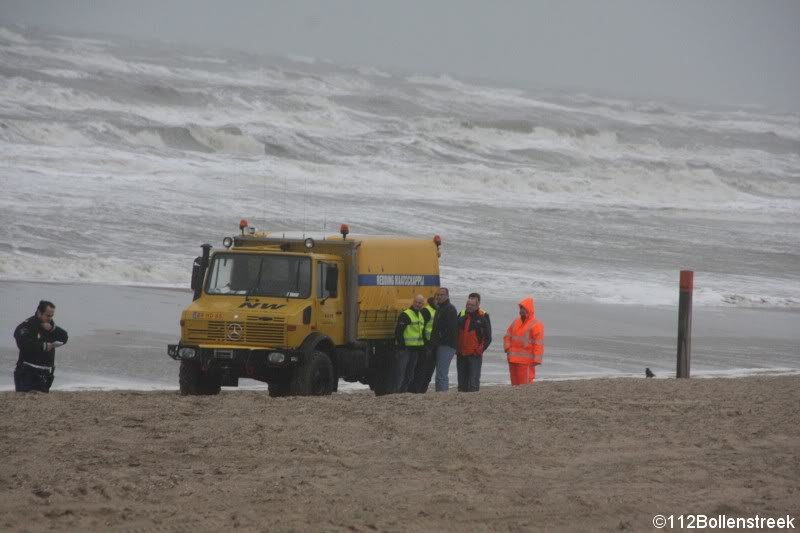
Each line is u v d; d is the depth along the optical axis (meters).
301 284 56.53
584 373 76.38
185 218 141.88
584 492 29.86
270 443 35.97
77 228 129.00
